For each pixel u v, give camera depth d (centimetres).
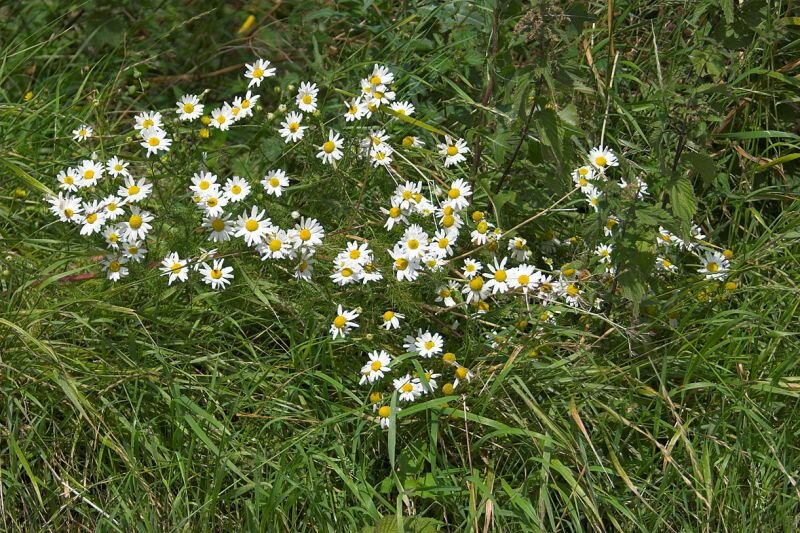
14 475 134
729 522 134
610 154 151
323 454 136
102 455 137
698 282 150
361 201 154
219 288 148
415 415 140
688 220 140
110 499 134
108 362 143
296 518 133
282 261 147
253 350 144
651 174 152
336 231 149
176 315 148
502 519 132
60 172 154
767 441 137
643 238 141
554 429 135
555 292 145
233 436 135
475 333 148
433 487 133
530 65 142
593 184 141
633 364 144
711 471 137
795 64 165
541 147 149
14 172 148
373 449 140
